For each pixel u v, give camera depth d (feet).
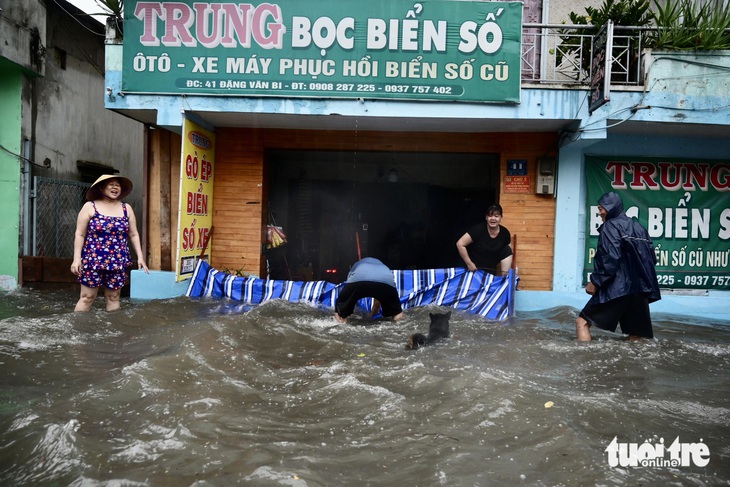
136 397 12.25
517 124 26.84
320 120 27.37
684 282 28.40
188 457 9.48
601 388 14.12
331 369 14.88
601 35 24.26
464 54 25.48
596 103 24.26
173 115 26.07
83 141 40.01
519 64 25.38
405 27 25.44
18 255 32.12
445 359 16.10
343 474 9.11
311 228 39.55
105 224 21.79
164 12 25.73
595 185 28.22
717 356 17.65
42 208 34.37
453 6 25.36
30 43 32.45
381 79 25.67
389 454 9.84
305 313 23.12
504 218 28.68
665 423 11.74
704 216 28.45
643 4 26.63
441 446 10.17
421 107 25.77
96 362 15.23
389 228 40.37
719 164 28.55
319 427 10.98
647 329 19.72
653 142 28.35
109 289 22.25
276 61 25.76
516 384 13.51
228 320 20.12
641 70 25.44
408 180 40.22
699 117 25.34
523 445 10.28
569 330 21.88
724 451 10.44
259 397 12.64
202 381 13.52
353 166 39.88
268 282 26.05
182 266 26.43
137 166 49.01
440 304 25.38
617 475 9.29
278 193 38.68
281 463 9.26
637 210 28.35
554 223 28.32
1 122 32.73
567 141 26.96
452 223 40.57
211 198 29.37
